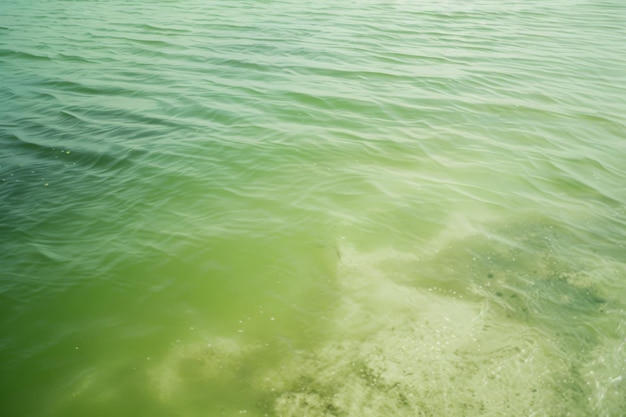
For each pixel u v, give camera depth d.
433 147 6.97
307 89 9.27
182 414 2.94
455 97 9.12
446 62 11.49
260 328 3.64
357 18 16.55
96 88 9.41
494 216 5.25
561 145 7.21
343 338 3.53
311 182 5.83
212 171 6.07
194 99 8.71
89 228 4.88
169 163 6.27
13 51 12.09
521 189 5.88
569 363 3.29
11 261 4.34
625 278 4.23
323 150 6.71
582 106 8.87
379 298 3.96
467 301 3.94
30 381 3.15
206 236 4.74
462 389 3.11
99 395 3.06
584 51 12.91
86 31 14.28
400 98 8.95
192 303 3.88
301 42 13.02
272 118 7.85
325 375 3.22
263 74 10.23
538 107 8.74
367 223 5.01
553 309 3.84
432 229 4.96
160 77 10.07
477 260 4.49
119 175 5.99
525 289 4.09
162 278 4.16
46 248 4.55
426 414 2.95
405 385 3.14
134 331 3.59
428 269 4.34
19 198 5.44
